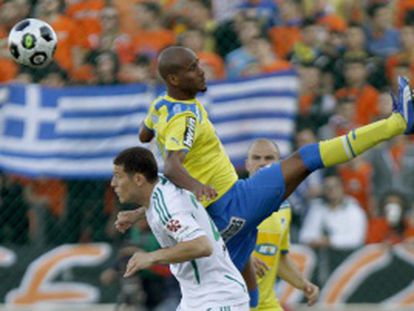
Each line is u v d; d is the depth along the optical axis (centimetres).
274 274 2645
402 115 2228
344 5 3816
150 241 3125
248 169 2625
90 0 3544
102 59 3428
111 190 3359
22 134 3325
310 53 3616
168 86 2288
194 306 2162
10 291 3325
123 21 3556
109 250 3328
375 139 2247
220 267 2169
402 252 3400
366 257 3388
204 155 2295
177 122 2238
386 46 3675
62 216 3356
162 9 3638
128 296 3155
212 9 3691
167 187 2145
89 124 3328
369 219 3431
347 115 3503
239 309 2167
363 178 3447
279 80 3366
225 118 3359
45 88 3331
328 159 2269
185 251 2070
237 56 3544
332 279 3384
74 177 3322
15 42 2550
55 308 3319
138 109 3325
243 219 2300
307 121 3488
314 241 3394
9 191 3347
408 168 3497
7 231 3347
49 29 2572
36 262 3328
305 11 3725
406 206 3431
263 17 3691
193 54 2280
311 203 3428
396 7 3744
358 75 3538
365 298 3384
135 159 2133
